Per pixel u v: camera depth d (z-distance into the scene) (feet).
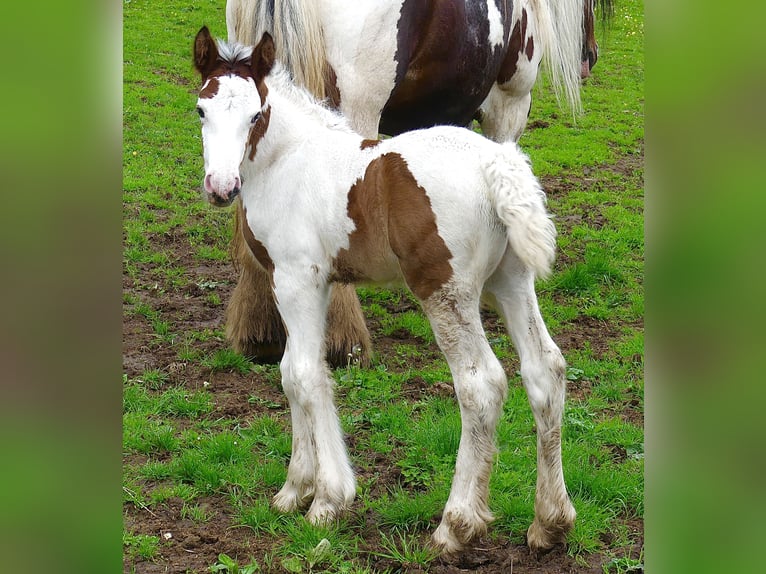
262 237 12.30
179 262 23.47
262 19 15.30
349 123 16.25
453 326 10.91
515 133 21.63
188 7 50.34
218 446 14.03
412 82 17.47
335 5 15.85
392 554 11.30
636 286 22.04
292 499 12.48
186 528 12.13
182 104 37.04
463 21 17.29
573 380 17.03
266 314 17.29
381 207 11.19
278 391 16.69
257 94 11.50
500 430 14.51
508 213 10.25
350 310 17.07
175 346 18.51
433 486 12.97
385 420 15.06
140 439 14.49
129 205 27.14
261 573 11.03
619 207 27.91
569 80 22.57
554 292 21.66
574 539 11.43
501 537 11.81
